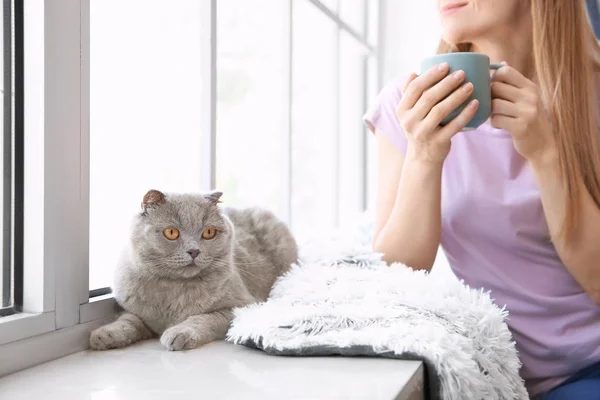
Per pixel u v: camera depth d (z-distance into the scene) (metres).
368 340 0.91
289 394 0.75
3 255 0.95
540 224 1.25
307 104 3.02
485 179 1.29
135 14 1.71
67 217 1.00
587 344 1.20
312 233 1.79
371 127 1.47
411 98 1.09
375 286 1.13
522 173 1.28
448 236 1.35
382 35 3.08
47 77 0.95
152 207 1.10
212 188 1.64
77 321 1.03
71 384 0.82
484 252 1.30
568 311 1.24
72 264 1.02
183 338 1.00
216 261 1.13
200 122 1.66
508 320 1.27
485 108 1.03
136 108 1.73
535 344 1.25
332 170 2.97
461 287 1.15
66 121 1.00
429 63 1.05
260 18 3.33
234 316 1.10
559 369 1.23
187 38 1.77
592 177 1.20
